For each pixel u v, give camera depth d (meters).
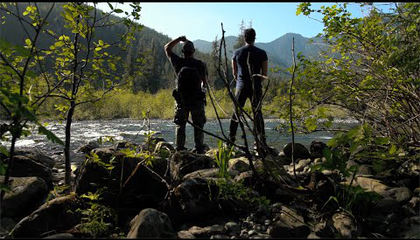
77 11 2.82
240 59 4.22
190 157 3.36
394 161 2.96
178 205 2.38
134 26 3.22
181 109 4.16
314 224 2.13
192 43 4.31
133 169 2.72
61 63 3.22
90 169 2.67
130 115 21.78
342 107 3.74
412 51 2.76
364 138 2.38
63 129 12.09
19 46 1.74
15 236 2.15
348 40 3.62
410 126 3.33
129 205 2.63
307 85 3.53
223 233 2.12
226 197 2.44
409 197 2.37
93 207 2.24
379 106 3.48
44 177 3.52
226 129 11.66
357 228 2.00
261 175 2.79
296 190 2.55
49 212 2.26
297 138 7.72
